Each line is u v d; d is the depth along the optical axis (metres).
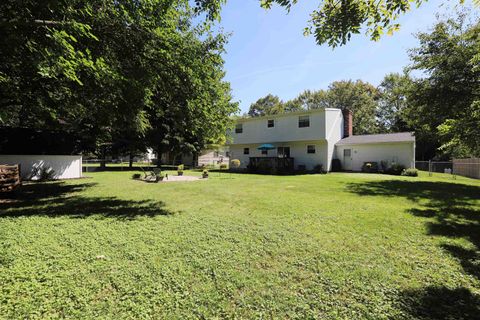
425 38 12.14
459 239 4.23
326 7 3.31
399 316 2.27
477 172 15.12
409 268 3.19
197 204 7.24
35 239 4.18
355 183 12.17
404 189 10.16
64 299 2.47
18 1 3.55
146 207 6.87
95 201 7.81
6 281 2.79
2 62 4.57
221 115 9.13
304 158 20.73
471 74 10.76
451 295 2.60
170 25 6.92
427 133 14.40
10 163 13.63
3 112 4.43
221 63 8.03
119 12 6.01
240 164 25.14
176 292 2.63
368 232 4.59
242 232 4.59
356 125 36.16
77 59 4.36
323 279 2.91
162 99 8.54
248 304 2.44
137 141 24.56
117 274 2.98
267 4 3.44
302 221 5.33
